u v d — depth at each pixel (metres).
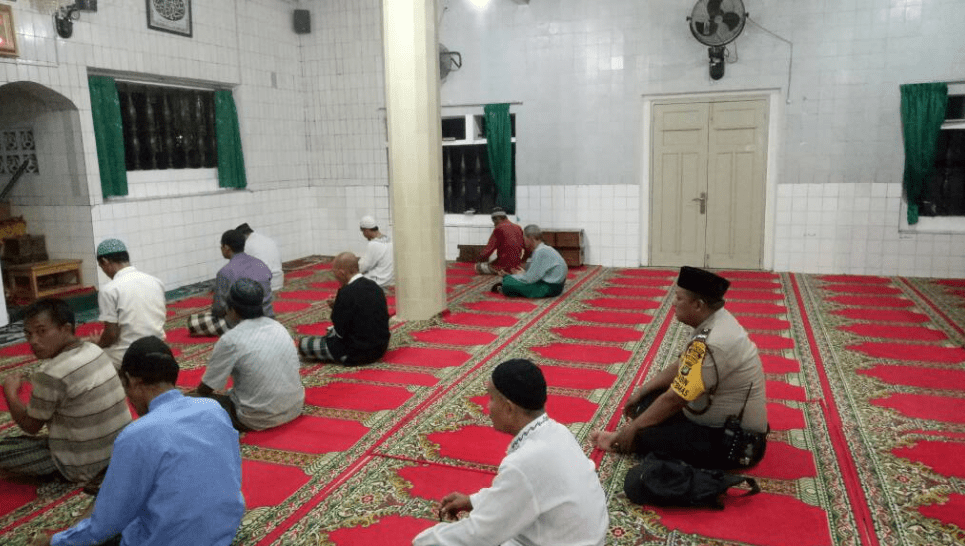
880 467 3.36
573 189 9.59
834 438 3.71
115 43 7.44
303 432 3.93
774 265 8.95
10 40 6.34
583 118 9.38
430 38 6.19
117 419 3.26
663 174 9.23
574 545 1.82
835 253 8.66
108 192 7.47
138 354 2.27
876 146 8.30
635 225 9.38
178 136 8.59
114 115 7.48
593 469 1.95
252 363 3.83
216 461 2.25
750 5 8.51
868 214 8.46
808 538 2.75
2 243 7.17
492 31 9.61
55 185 7.38
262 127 9.71
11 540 2.87
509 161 9.73
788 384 4.59
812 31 8.32
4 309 6.49
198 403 2.29
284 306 7.27
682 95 8.98
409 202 6.34
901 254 8.41
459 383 4.73
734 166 8.92
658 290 7.82
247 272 5.98
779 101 8.60
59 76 6.86
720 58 8.57
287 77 10.21
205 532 2.20
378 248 7.88
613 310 6.85
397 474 3.40
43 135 7.27
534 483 1.81
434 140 6.33
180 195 8.43
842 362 5.04
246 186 9.47
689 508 3.01
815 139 8.52
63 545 2.12
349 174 10.51
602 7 9.08
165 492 2.13
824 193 8.58
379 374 4.95
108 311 4.32
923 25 7.92
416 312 6.50
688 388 3.15
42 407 3.09
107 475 2.12
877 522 2.86
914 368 4.87
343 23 10.12
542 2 9.32
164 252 8.24
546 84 9.48
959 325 6.02
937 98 7.92
